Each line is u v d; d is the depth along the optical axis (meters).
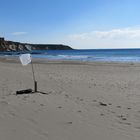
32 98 9.19
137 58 52.97
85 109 7.52
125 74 20.38
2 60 50.91
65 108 7.62
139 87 12.56
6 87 12.23
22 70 23.25
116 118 6.52
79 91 11.13
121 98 9.46
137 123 6.06
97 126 5.82
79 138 5.00
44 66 31.14
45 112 7.12
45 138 5.01
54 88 12.00
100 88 12.16
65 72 22.31
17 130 5.52
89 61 42.78
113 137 5.07
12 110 7.36
